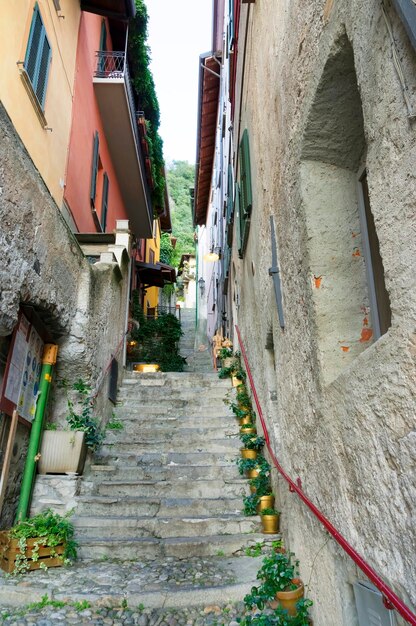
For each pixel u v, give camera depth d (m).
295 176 2.63
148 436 5.57
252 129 4.99
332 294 2.30
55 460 4.26
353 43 1.70
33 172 3.42
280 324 3.19
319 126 2.33
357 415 1.77
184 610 2.85
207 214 18.77
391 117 1.41
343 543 1.84
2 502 3.43
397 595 1.46
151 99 11.69
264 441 4.73
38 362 4.22
